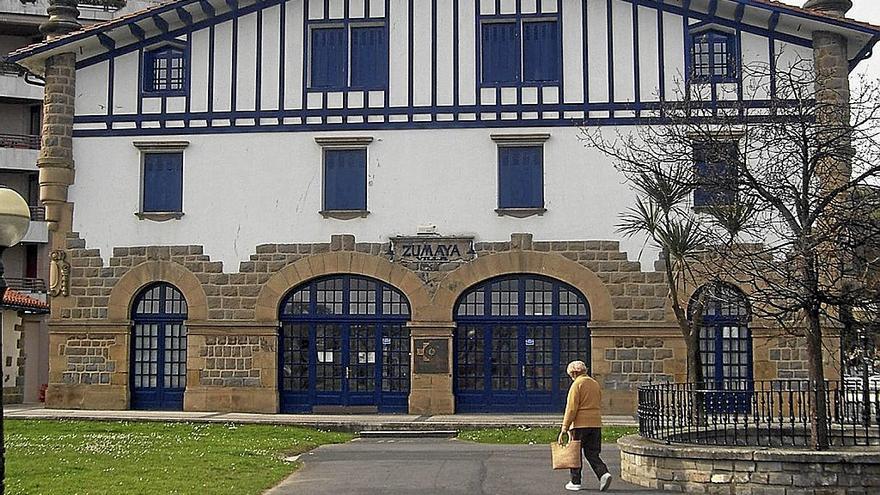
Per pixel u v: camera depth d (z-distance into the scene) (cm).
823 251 1399
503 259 2634
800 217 1426
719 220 1909
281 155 2720
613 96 2630
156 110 2761
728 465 1341
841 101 2502
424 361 2642
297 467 1686
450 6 2702
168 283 2738
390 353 2692
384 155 2691
